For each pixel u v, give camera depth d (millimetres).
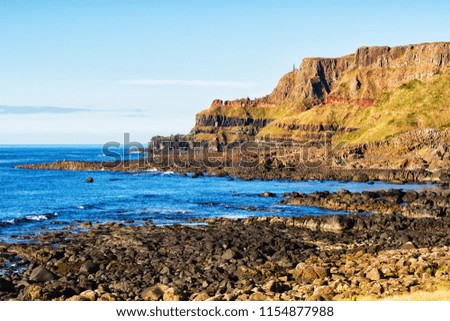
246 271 47469
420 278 39906
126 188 148750
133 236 66625
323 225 77562
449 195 109688
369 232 72875
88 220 87438
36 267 49844
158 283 45281
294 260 53281
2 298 41062
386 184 159000
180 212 97375
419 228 76938
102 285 43812
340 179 175375
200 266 51469
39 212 98688
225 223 82250
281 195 126188
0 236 70688
